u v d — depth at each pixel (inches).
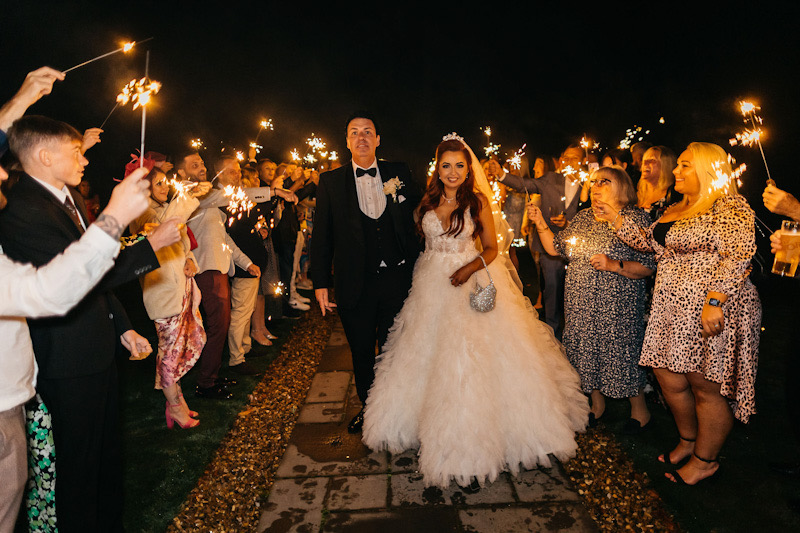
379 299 134.6
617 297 127.4
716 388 103.0
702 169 102.5
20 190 76.7
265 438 136.7
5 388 62.3
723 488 107.0
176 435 137.8
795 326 100.7
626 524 98.0
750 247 94.4
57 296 51.8
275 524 101.3
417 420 122.9
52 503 81.0
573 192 188.9
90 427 81.6
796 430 102.1
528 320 128.0
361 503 107.0
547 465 115.6
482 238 125.6
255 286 186.7
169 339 134.6
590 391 132.3
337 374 180.7
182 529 100.6
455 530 98.0
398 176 135.7
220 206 161.0
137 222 140.3
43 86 82.7
